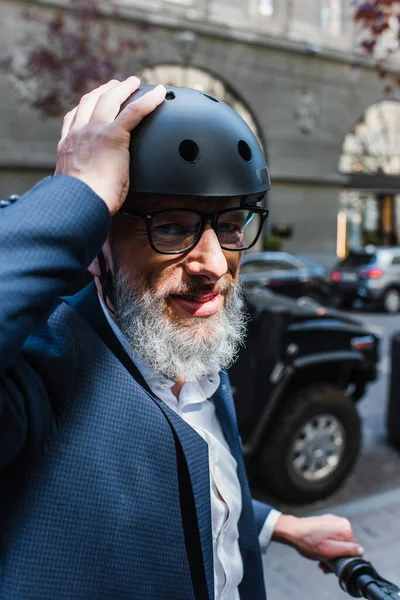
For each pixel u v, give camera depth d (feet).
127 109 2.54
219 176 2.71
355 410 12.59
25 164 44.34
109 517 2.52
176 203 2.75
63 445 2.50
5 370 2.33
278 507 11.95
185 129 2.68
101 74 27.73
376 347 13.01
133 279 2.83
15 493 2.45
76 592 2.43
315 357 11.57
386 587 3.80
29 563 2.38
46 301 2.20
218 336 2.94
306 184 58.95
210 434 3.40
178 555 2.70
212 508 3.33
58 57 30.42
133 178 2.63
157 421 2.72
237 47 53.42
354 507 12.00
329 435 12.29
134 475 2.61
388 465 14.25
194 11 51.08
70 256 2.26
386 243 66.85
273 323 11.34
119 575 2.53
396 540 10.50
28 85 43.34
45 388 2.52
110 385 2.67
